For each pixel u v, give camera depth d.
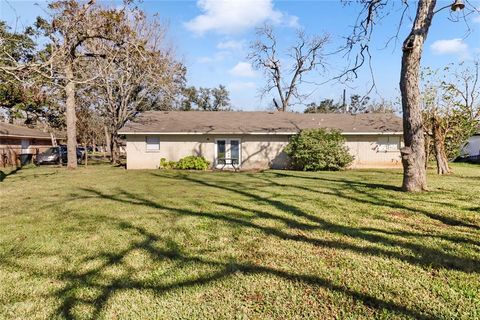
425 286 3.33
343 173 15.21
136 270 3.78
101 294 3.21
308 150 16.77
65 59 10.42
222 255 4.25
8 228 5.59
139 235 5.13
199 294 3.20
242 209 6.96
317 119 21.08
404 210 6.73
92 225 5.75
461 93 14.70
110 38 15.68
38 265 3.94
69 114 17.77
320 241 4.79
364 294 3.17
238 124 19.69
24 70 8.20
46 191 9.82
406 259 4.06
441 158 14.11
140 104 26.03
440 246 4.53
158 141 18.62
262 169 18.33
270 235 5.11
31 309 2.94
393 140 18.83
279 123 20.12
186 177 13.60
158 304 3.02
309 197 8.34
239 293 3.22
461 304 2.96
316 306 2.97
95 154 37.25
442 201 7.58
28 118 25.20
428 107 14.93
